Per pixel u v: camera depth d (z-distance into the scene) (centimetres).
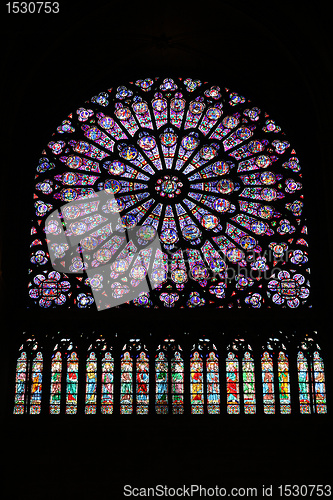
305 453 2744
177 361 2997
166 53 3475
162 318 3036
